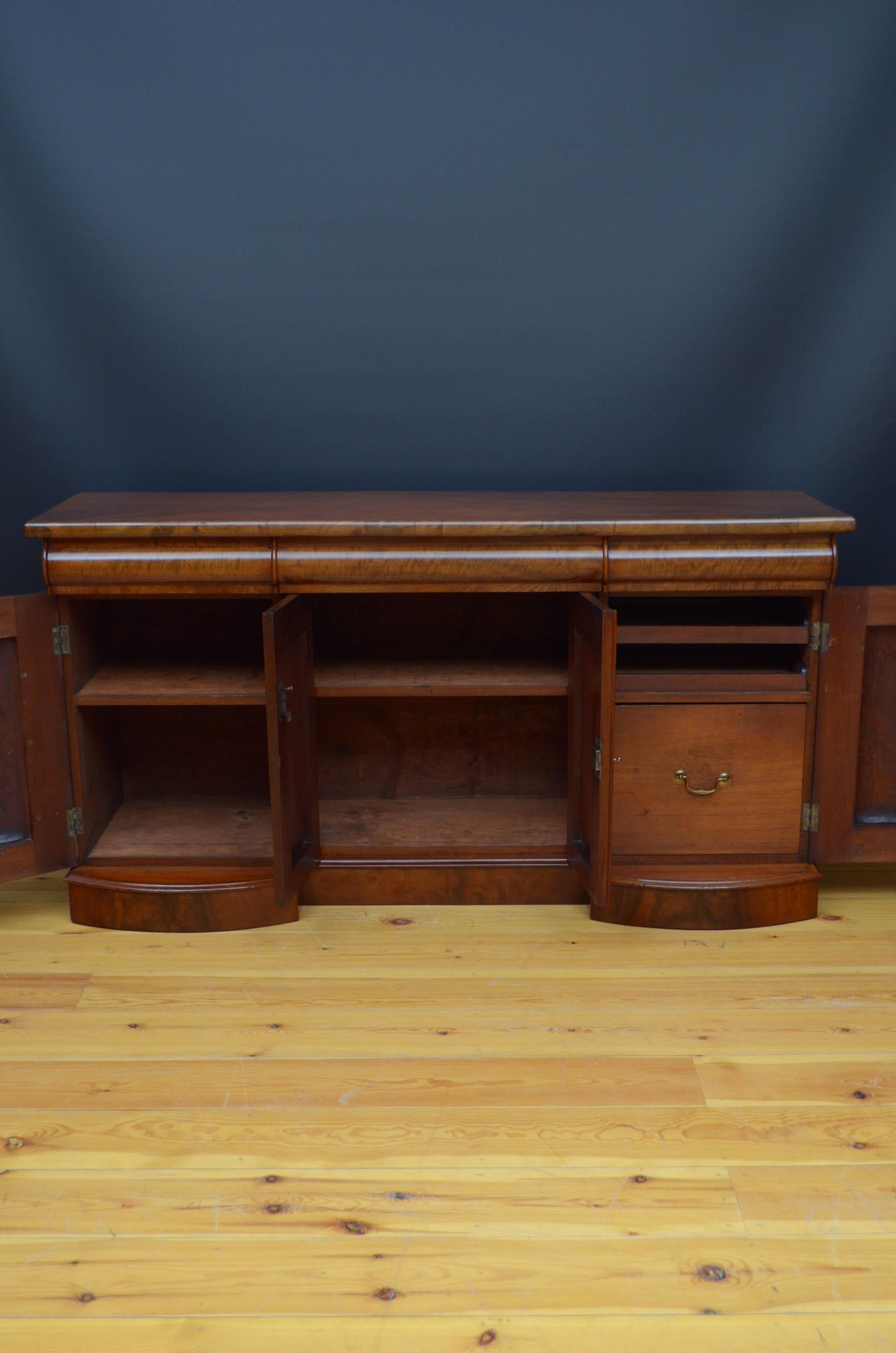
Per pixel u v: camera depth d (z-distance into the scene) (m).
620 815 2.60
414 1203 1.75
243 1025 2.22
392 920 2.65
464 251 2.90
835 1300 1.58
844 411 2.99
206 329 2.95
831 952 2.50
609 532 2.41
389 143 2.84
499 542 2.45
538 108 2.82
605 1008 2.28
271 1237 1.69
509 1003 2.29
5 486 3.02
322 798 3.00
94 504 2.71
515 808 2.93
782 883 2.59
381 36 2.78
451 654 2.88
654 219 2.88
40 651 2.52
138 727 2.98
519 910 2.70
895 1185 1.79
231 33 2.78
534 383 2.98
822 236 2.88
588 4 2.76
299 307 2.93
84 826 2.65
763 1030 2.20
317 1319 1.55
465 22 2.77
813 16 2.76
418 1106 1.98
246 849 2.70
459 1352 1.50
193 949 2.53
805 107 2.81
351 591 2.47
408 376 2.98
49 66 2.79
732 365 2.97
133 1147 1.88
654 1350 1.50
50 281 2.91
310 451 3.02
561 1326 1.54
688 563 2.44
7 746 2.55
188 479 3.03
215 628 2.91
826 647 2.51
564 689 2.59
